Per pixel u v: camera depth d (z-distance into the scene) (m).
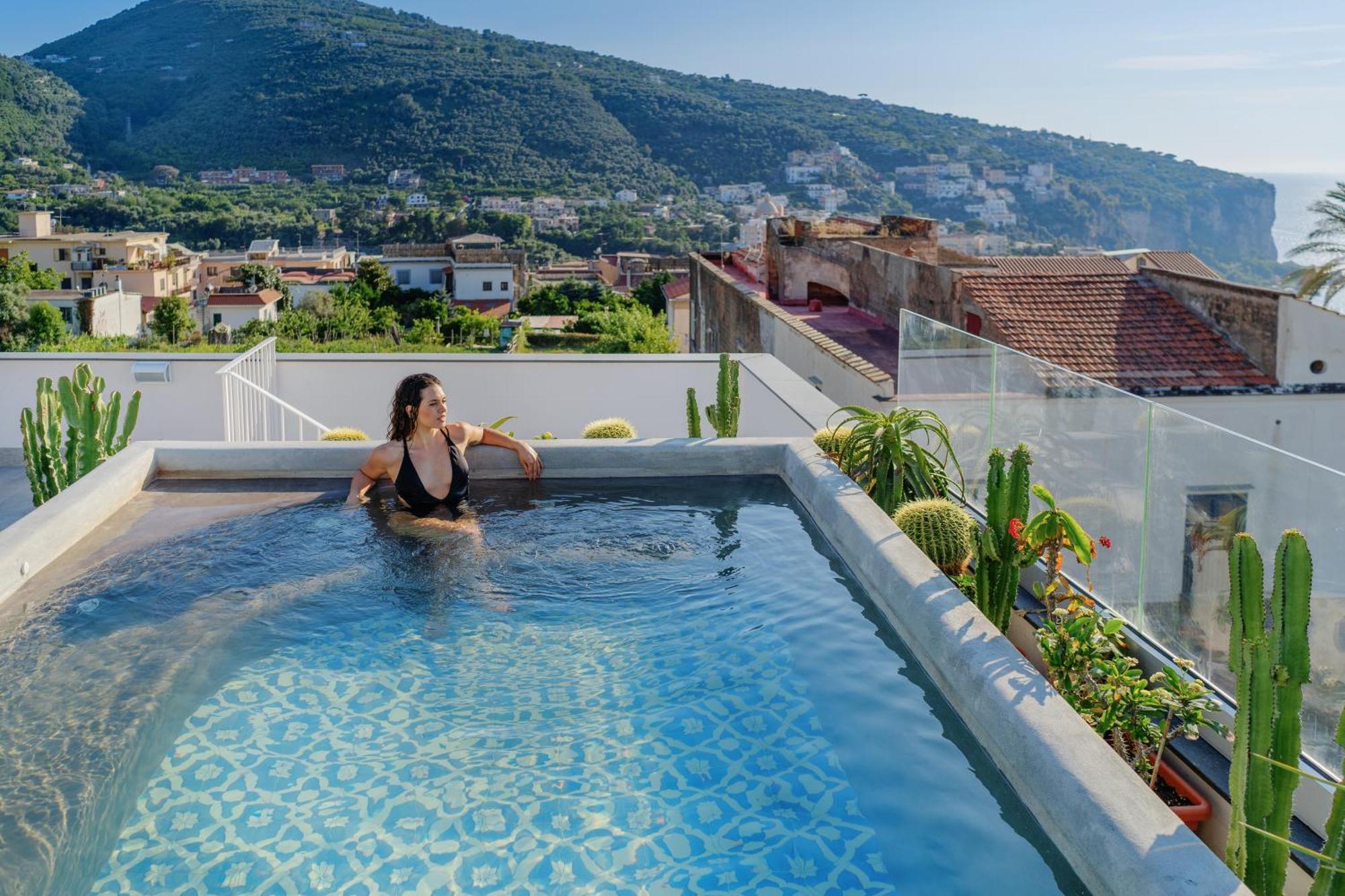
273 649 4.22
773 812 3.06
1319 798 3.14
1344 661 3.11
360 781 3.30
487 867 2.86
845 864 2.81
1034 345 12.31
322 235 145.50
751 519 5.66
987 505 4.44
